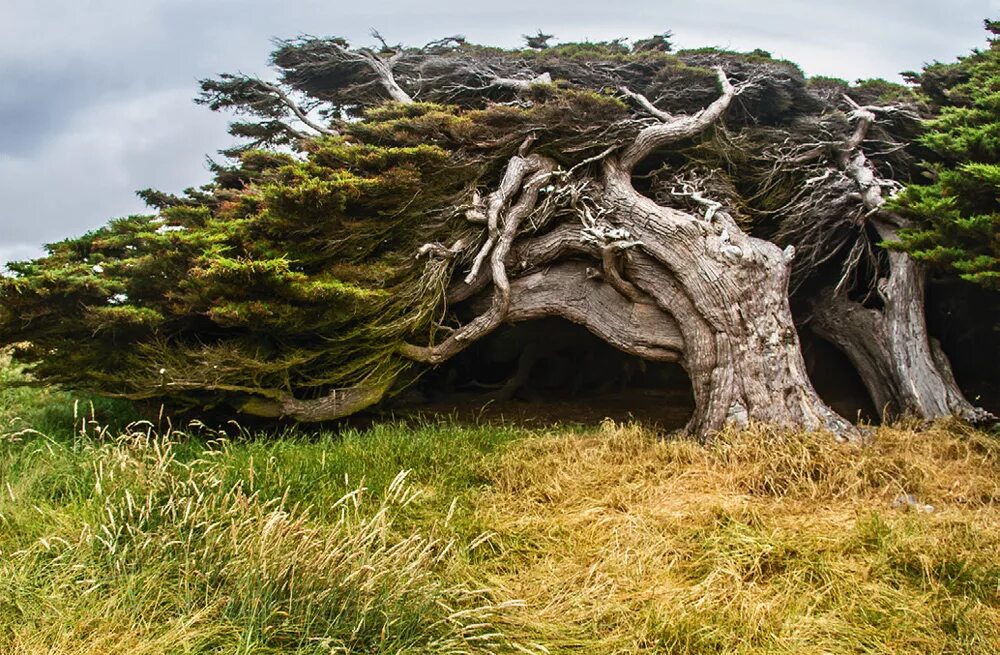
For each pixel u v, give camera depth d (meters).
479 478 7.23
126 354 8.25
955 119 8.84
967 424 8.98
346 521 5.06
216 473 5.76
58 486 5.61
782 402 8.55
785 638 4.31
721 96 11.02
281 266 7.54
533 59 12.77
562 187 9.97
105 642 3.54
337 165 9.18
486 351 14.91
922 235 8.16
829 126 11.67
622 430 8.43
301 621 3.80
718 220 9.41
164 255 8.08
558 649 4.16
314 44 13.06
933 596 4.74
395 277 9.48
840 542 5.40
